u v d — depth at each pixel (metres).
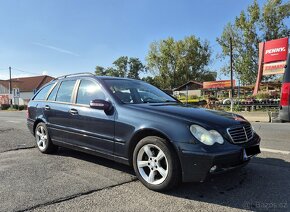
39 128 6.83
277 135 9.46
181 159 4.07
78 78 6.09
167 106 4.90
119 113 4.86
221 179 4.78
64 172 5.30
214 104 27.88
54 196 4.18
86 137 5.43
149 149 4.43
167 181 4.19
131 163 4.77
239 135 4.30
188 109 4.77
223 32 51.97
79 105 5.70
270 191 4.28
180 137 4.09
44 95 6.94
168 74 74.19
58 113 6.14
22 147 7.54
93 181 4.80
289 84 8.09
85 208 3.80
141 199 4.07
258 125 13.00
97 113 5.21
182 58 73.06
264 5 49.72
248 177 4.88
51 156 6.50
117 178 4.94
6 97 61.06
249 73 49.94
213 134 4.07
